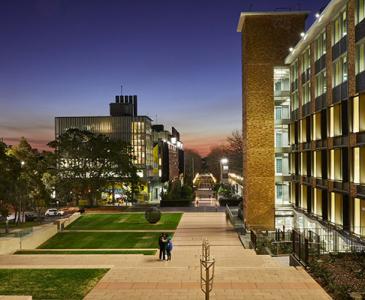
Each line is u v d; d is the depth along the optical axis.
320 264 18.73
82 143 71.19
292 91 43.38
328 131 31.31
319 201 34.06
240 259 24.02
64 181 70.56
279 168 44.97
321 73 33.62
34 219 61.09
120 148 70.75
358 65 25.45
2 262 23.42
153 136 124.50
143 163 108.19
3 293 15.86
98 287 16.48
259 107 44.03
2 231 43.44
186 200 67.81
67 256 25.09
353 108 25.97
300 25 43.59
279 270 18.55
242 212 49.69
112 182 73.31
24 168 52.16
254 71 43.97
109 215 54.56
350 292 14.69
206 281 12.85
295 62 42.31
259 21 43.81
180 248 29.77
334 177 29.84
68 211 68.69
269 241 30.06
